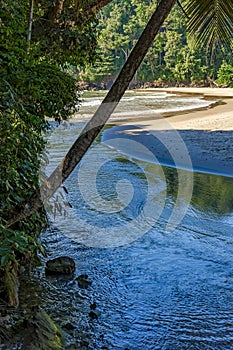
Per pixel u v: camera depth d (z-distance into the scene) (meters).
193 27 4.08
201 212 5.66
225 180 7.62
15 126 2.57
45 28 4.66
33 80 3.07
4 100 2.49
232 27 3.99
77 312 3.05
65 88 4.30
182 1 3.94
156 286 3.54
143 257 4.14
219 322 3.02
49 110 4.15
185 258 4.13
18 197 2.61
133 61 2.31
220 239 4.67
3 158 2.45
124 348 2.68
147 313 3.11
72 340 2.69
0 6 2.84
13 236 2.16
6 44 3.01
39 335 2.54
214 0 3.83
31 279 3.43
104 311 3.10
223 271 3.85
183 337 2.83
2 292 2.98
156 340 2.78
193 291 3.46
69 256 4.08
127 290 3.45
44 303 3.09
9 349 2.40
